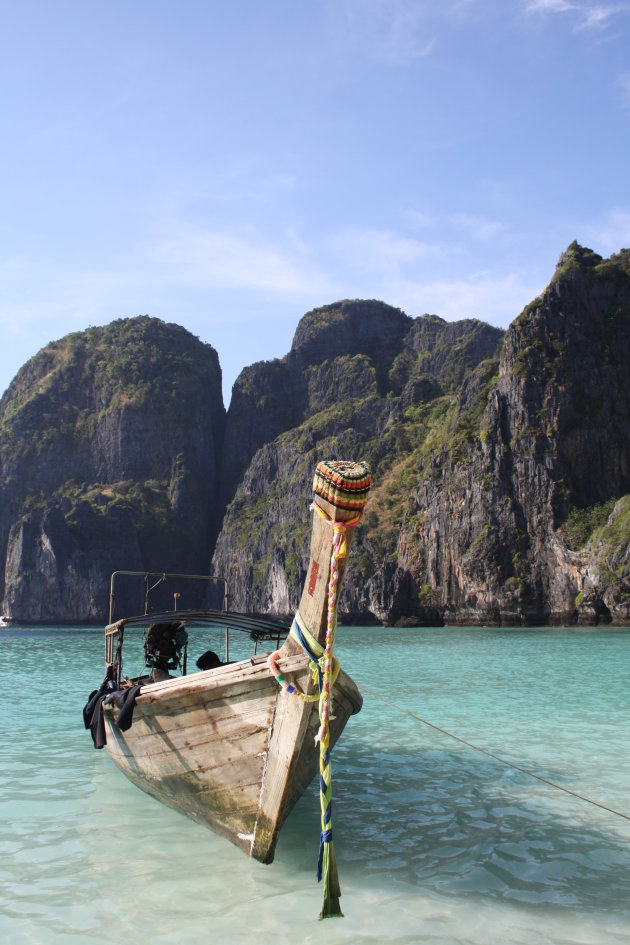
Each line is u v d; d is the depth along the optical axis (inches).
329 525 274.1
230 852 327.6
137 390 6678.2
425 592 4136.3
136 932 253.8
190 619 461.4
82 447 6574.8
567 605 3503.9
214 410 7130.9
